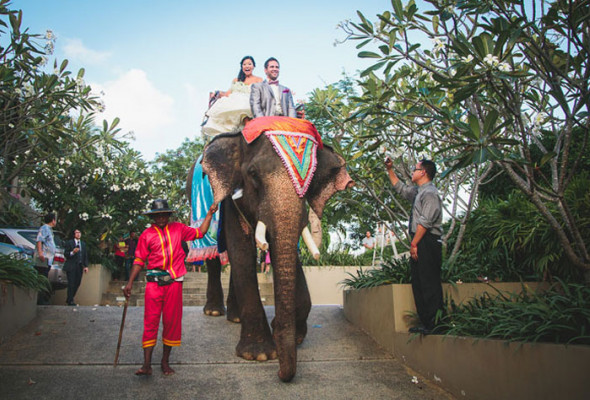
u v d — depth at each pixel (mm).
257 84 6078
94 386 4441
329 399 4312
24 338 5703
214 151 5160
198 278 16422
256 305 5336
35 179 14383
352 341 6094
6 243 10539
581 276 5301
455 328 4516
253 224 5188
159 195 17203
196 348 5613
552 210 5520
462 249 7012
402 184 5820
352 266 14633
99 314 6906
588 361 3025
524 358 3580
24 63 6570
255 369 4980
